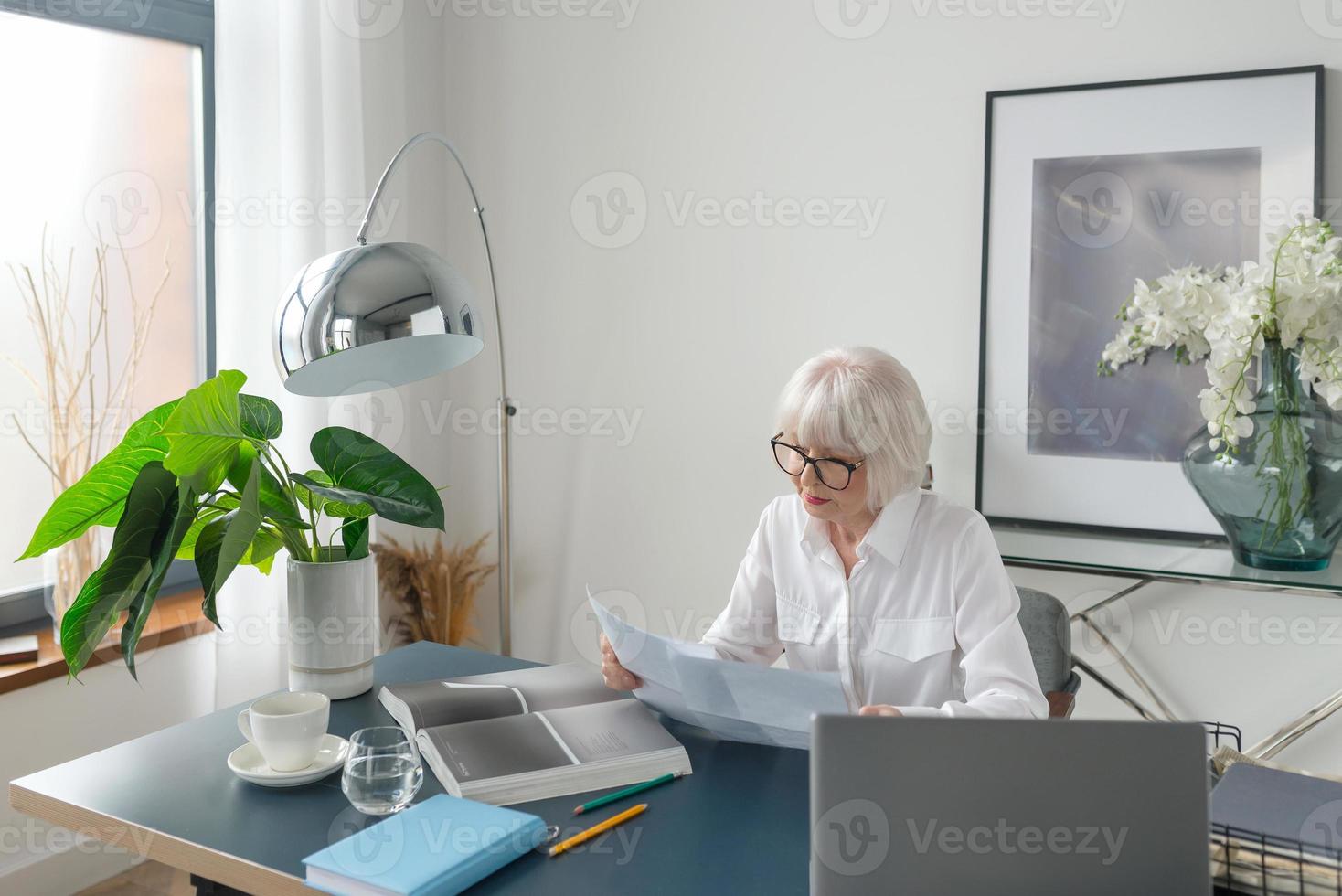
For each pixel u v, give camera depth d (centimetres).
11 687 216
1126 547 240
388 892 105
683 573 306
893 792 96
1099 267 248
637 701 158
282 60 256
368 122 291
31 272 236
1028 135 253
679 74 294
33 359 238
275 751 135
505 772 132
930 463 271
